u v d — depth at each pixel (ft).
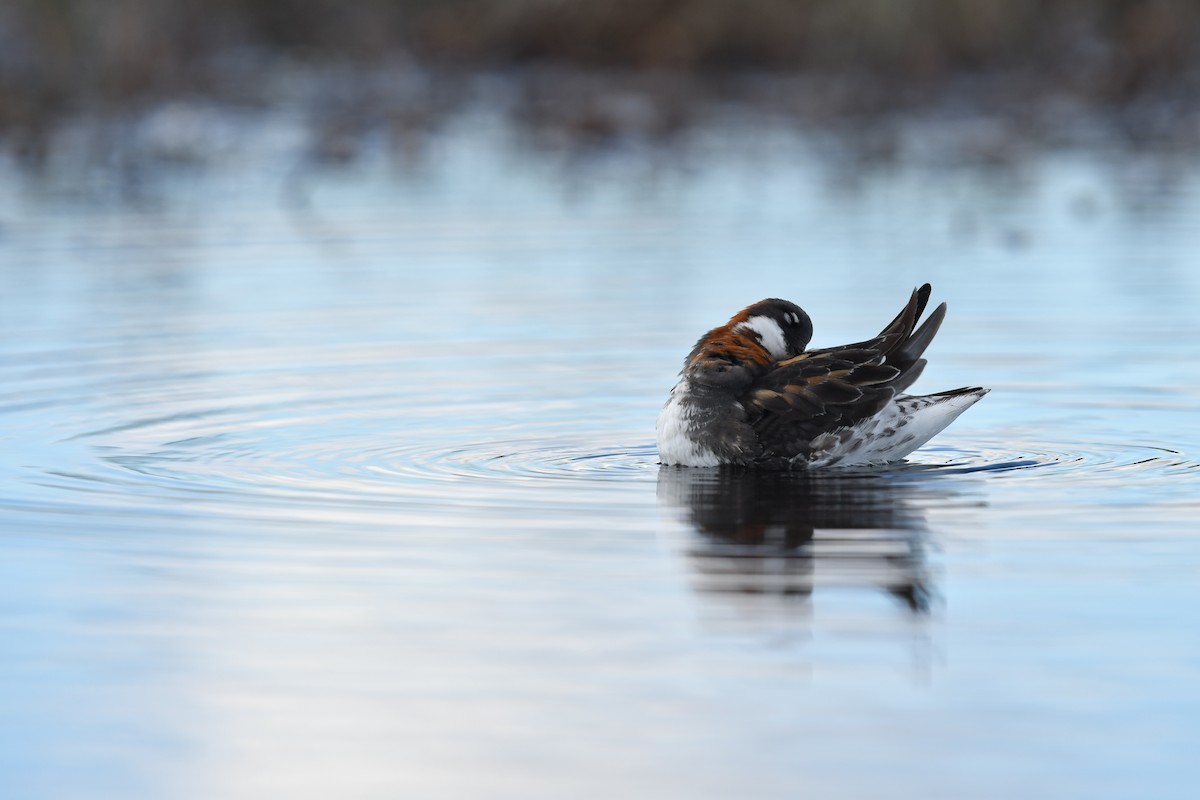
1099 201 89.45
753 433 43.45
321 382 53.93
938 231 81.46
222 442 46.14
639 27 136.98
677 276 71.10
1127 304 64.64
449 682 28.86
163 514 38.86
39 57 119.34
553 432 47.83
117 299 67.46
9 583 33.99
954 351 57.98
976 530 37.24
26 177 100.48
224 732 27.27
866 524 37.83
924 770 25.61
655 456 45.14
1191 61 130.21
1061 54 134.51
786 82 132.57
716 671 29.14
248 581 34.04
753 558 35.29
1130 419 48.73
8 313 64.59
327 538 36.88
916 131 115.24
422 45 140.26
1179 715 27.25
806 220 85.40
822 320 62.03
